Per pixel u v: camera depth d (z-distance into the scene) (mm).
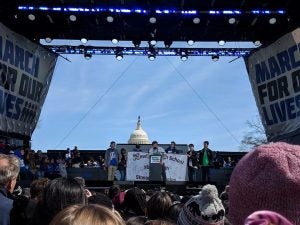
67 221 1492
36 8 13586
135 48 17625
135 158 15438
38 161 16141
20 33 14016
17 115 14195
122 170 15820
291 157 1338
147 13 13953
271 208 1304
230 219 1431
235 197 1386
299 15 13664
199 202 2578
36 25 14898
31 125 15312
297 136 13695
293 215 1286
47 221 2645
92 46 17453
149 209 3885
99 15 14023
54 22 14719
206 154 15898
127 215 4441
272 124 15164
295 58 13711
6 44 13406
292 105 14008
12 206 3650
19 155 14320
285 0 13586
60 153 19703
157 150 15453
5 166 4008
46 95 15875
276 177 1304
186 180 15406
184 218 2611
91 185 15828
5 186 3969
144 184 15469
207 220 2535
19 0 13406
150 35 15961
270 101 15141
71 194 2674
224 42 16094
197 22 14320
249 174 1363
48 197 2684
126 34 15891
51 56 15805
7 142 14047
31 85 14875
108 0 13727
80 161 17969
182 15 14258
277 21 14812
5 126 13461
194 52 17812
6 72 13398
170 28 15445
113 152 15938
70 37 15812
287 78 14164
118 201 5605
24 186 13719
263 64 15352
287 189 1286
